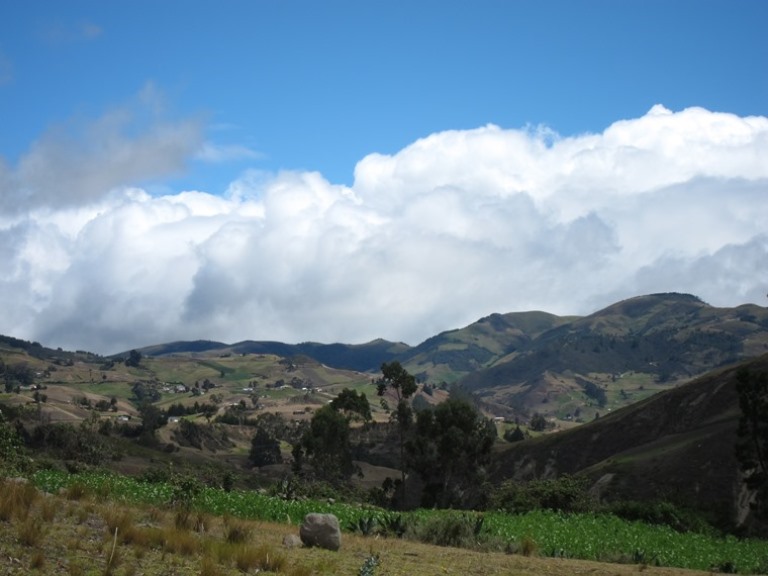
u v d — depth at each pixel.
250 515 26.14
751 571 27.23
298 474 90.56
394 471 121.50
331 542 17.70
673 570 22.19
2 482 16.70
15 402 195.50
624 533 32.97
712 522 56.03
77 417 190.50
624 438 117.12
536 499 53.72
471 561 18.86
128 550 13.60
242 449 164.88
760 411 64.75
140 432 155.12
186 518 17.69
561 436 127.19
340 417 93.25
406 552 19.23
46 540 13.17
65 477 28.02
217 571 12.70
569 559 22.89
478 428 89.81
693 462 88.56
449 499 86.19
